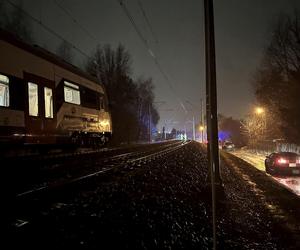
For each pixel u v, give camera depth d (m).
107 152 23.50
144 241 6.66
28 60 14.62
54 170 13.40
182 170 17.12
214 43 13.12
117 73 52.25
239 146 78.88
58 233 6.16
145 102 78.75
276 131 55.97
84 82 20.83
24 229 6.21
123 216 7.67
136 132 66.25
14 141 13.36
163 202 9.64
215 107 12.96
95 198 8.88
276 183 16.56
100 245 5.96
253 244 8.14
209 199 11.58
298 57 43.12
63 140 17.86
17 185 10.45
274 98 48.66
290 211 11.09
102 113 24.14
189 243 7.32
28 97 14.38
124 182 11.56
